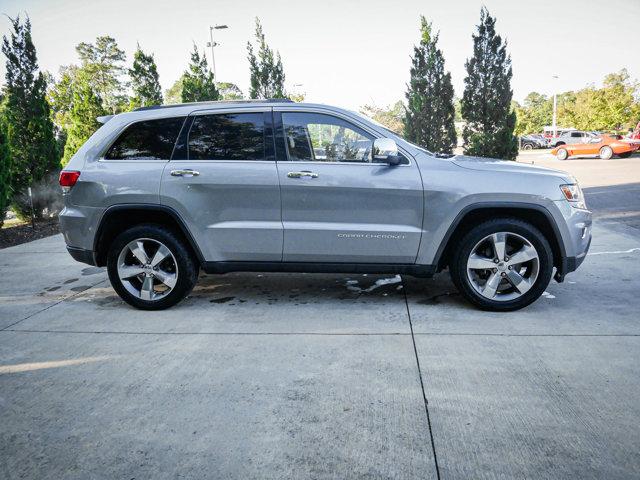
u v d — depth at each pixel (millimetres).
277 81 15070
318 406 2701
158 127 4305
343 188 4047
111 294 5004
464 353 3330
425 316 4086
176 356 3408
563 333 3643
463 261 4090
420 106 11234
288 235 4148
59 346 3650
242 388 2928
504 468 2156
